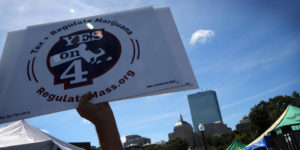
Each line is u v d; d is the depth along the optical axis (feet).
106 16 6.21
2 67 5.38
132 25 5.93
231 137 414.41
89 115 3.75
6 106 4.72
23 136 13.84
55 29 5.99
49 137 15.33
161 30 5.73
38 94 4.81
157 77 4.93
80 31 5.83
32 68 5.22
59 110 4.56
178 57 5.48
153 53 5.30
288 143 30.04
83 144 97.09
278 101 154.61
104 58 5.25
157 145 345.51
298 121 30.40
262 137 38.81
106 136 3.58
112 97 4.63
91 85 4.80
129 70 5.04
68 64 5.19
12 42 5.81
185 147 329.93
